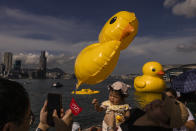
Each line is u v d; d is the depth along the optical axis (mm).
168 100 1364
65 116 1181
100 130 3498
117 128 2648
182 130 2480
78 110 1837
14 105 746
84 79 3439
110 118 2758
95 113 13781
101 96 27250
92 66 3236
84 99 23766
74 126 4164
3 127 740
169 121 1252
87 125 10391
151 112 1260
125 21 3484
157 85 22797
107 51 3242
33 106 19609
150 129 1196
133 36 3729
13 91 765
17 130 806
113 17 3754
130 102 16781
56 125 1139
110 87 2906
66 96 27766
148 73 23797
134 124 1314
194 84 2477
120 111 2771
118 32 3420
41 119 1190
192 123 2396
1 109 712
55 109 1208
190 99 2533
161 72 22969
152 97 19781
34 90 48875
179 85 2633
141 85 23500
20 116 794
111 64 3285
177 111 1359
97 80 3443
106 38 3574
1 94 721
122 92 2822
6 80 809
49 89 53906
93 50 3387
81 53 3707
